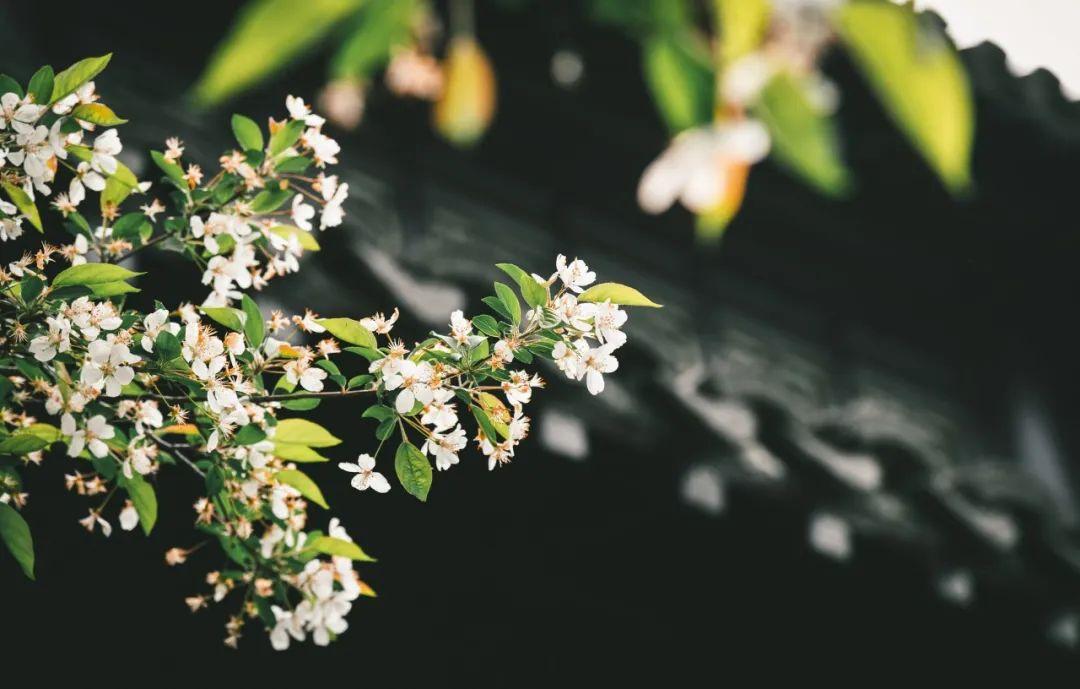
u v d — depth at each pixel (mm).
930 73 596
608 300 1638
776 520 2893
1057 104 4234
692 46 679
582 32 3678
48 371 1572
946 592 3076
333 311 2473
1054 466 4895
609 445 2713
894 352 5027
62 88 1536
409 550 2994
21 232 1628
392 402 1695
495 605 3156
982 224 4816
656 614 3193
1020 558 3369
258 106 3668
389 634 3139
